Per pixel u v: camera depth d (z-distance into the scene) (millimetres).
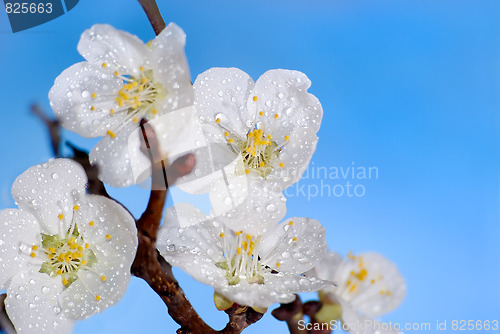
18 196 234
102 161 232
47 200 234
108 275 231
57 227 234
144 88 231
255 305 225
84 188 233
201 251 233
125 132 232
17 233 234
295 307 234
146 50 231
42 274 234
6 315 232
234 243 234
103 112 234
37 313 231
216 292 231
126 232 230
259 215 230
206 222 233
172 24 229
